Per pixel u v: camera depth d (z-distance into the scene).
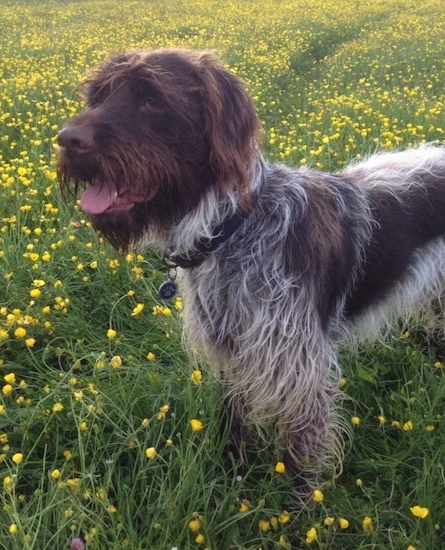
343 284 1.02
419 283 1.14
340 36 4.93
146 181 0.80
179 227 0.88
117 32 5.06
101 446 1.02
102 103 0.83
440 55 3.83
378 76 3.47
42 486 0.96
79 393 1.04
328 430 1.03
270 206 0.91
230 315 0.93
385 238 1.07
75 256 1.54
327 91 3.14
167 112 0.80
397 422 1.08
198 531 0.92
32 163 1.98
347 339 1.11
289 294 0.91
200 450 0.98
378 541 0.94
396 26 5.15
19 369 1.25
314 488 1.03
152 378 1.14
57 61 3.75
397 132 2.25
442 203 1.14
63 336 1.31
